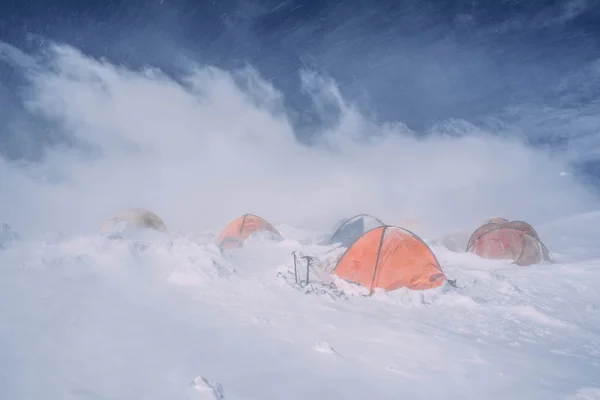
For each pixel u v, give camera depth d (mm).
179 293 8125
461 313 9211
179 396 4500
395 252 10727
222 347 5992
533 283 12016
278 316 7695
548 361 6891
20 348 5012
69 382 4484
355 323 7918
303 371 5641
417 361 6461
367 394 5238
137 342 5703
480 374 6164
